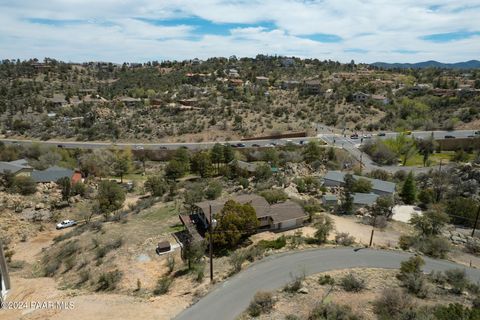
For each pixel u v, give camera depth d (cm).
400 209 5747
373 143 10019
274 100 15338
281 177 6894
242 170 7450
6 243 5006
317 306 2569
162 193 6681
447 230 4794
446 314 2134
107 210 5638
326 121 13200
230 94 15300
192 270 3547
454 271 3116
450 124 12044
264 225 4547
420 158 9781
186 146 10325
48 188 6775
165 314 2736
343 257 3669
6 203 5978
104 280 3459
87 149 9756
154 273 3597
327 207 5459
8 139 11262
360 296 2755
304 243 4050
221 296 2953
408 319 2242
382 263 3541
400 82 19675
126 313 2769
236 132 11531
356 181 6391
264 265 3497
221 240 3891
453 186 6312
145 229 4834
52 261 4325
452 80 18738
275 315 2544
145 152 9888
